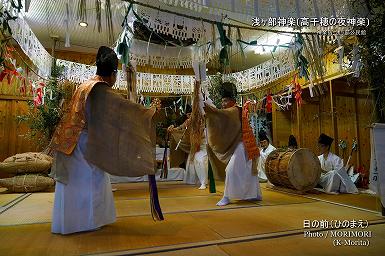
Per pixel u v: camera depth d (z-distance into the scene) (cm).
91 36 562
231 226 217
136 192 427
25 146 645
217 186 494
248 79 626
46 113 523
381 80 258
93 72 595
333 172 413
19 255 157
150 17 314
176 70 750
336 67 492
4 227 219
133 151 211
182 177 621
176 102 655
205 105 313
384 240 183
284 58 521
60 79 552
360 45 270
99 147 206
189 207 296
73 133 207
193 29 329
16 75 348
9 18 219
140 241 181
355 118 570
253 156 326
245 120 333
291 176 396
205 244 174
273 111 729
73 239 187
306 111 692
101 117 210
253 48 531
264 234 194
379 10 259
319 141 464
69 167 206
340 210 278
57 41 601
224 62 238
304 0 234
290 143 536
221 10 214
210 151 372
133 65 256
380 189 243
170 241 181
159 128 618
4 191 444
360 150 559
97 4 202
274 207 295
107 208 220
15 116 643
